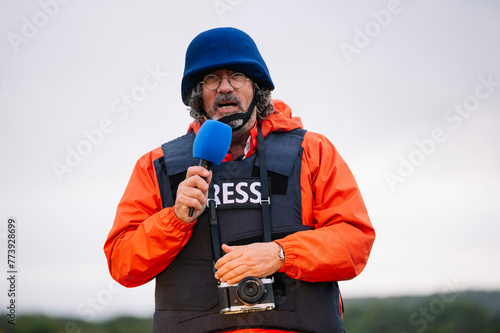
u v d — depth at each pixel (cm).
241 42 333
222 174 308
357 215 300
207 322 283
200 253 295
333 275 284
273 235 294
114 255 300
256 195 302
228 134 277
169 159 318
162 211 288
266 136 324
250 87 327
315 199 311
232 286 270
